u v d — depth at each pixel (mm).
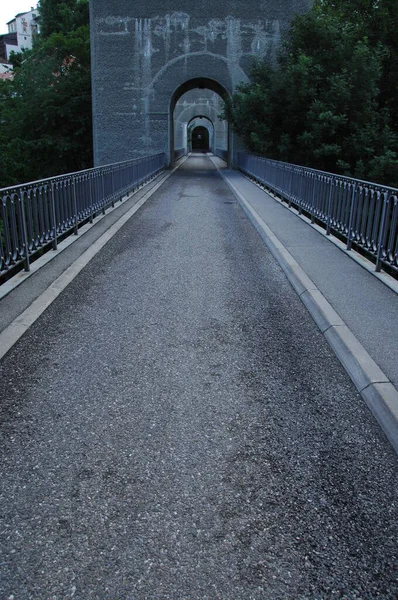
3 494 2783
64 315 5633
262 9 28281
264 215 12414
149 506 2721
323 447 3271
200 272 7570
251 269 7828
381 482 2945
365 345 4555
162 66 28859
